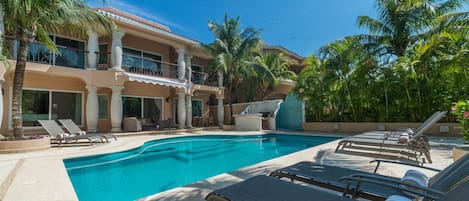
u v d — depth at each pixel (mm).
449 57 11828
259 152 11492
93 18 10211
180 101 18609
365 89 14727
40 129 14328
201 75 22078
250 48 21328
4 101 13070
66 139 10211
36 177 5453
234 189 3012
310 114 18359
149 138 13359
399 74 13672
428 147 7121
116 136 13625
